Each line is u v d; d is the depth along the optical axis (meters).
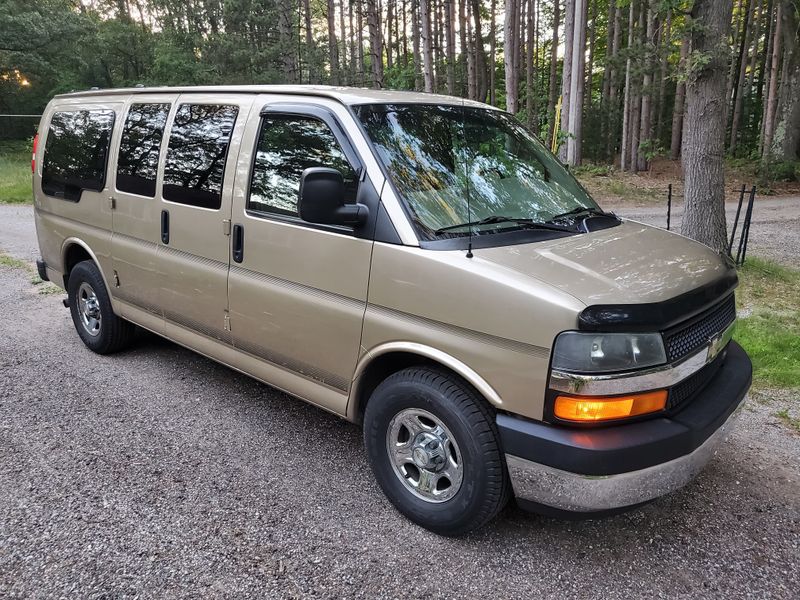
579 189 3.90
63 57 30.83
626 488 2.45
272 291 3.42
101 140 4.71
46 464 3.52
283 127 3.39
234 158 3.61
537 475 2.51
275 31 27.06
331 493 3.29
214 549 2.84
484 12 34.25
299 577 2.67
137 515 3.07
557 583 2.68
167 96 4.22
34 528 2.96
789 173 21.53
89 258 5.23
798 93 21.69
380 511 3.15
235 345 3.81
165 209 4.07
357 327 3.04
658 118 29.33
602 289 2.48
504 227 3.02
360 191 2.99
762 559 2.86
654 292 2.53
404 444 3.01
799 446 3.89
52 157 5.33
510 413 2.57
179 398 4.41
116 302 4.80
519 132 3.94
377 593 2.59
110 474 3.43
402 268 2.83
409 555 2.82
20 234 10.53
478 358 2.61
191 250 3.92
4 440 3.78
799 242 11.41
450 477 2.85
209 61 26.89
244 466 3.54
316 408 4.29
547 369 2.42
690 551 2.91
